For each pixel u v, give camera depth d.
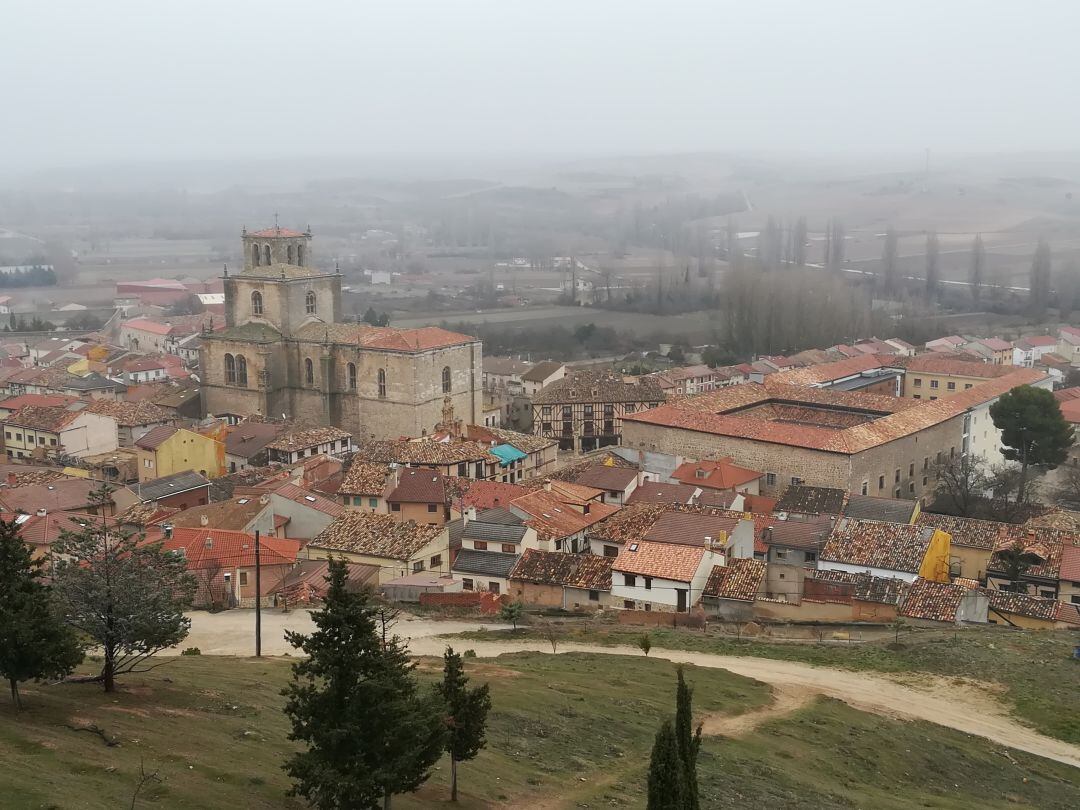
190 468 143.50
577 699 65.19
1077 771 65.94
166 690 56.31
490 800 47.72
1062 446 146.62
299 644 40.72
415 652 78.25
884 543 102.50
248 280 175.00
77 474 137.12
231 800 41.72
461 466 133.50
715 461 136.75
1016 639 87.12
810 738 64.44
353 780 38.25
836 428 152.75
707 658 80.06
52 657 47.78
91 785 40.53
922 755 64.62
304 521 109.75
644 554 93.88
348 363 167.88
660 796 39.84
